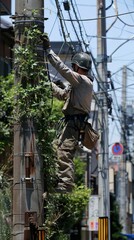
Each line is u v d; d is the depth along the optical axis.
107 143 43.12
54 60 14.19
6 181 17.84
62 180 14.45
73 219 31.38
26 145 14.83
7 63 45.00
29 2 15.16
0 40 43.88
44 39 15.05
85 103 14.36
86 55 14.58
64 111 14.52
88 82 14.30
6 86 33.12
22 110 14.88
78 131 14.43
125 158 74.94
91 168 72.88
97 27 41.19
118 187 92.25
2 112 24.75
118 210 82.81
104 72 41.53
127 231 109.25
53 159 14.64
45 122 14.88
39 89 14.87
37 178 14.68
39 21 15.15
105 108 42.25
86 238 67.75
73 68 14.67
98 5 40.72
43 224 14.68
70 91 14.41
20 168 14.77
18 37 15.12
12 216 15.11
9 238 17.09
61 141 14.45
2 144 24.19
